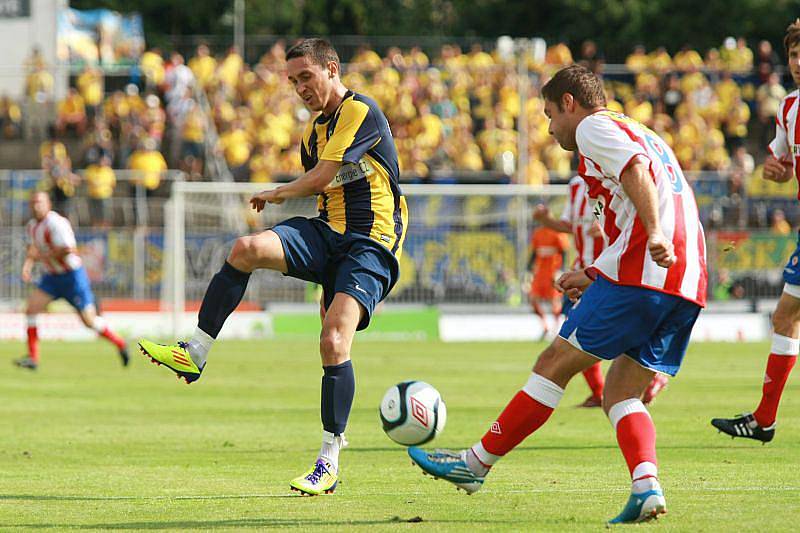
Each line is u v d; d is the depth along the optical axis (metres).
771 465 27.45
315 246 24.16
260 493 24.20
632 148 18.80
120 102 113.31
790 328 28.50
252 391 50.22
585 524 19.59
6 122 113.62
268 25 171.38
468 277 87.94
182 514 21.45
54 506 22.61
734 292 87.00
